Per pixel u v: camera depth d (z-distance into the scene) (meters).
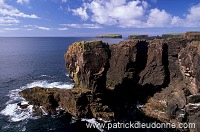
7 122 58.84
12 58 173.62
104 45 83.00
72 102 63.59
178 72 78.00
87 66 72.00
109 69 84.94
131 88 82.19
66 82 96.69
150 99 74.12
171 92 70.88
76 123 59.31
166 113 62.69
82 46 74.62
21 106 68.00
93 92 68.00
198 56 63.81
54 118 61.84
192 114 57.09
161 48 80.00
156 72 79.88
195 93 64.12
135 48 81.81
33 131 54.66
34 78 104.38
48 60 161.75
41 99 67.25
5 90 84.69
